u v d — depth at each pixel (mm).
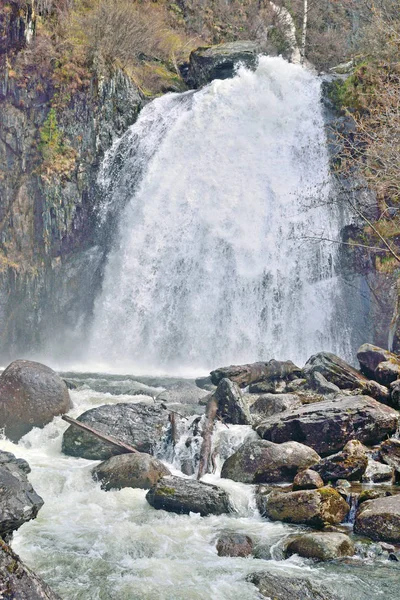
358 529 6781
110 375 15078
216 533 6879
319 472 8133
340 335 17203
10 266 19312
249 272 18219
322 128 19359
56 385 10125
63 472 8312
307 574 5961
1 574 4668
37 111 19922
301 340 17688
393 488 7805
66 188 19750
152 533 6828
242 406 10164
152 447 9258
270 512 7359
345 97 19172
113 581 5809
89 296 19297
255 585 5777
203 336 17922
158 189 19438
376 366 12102
